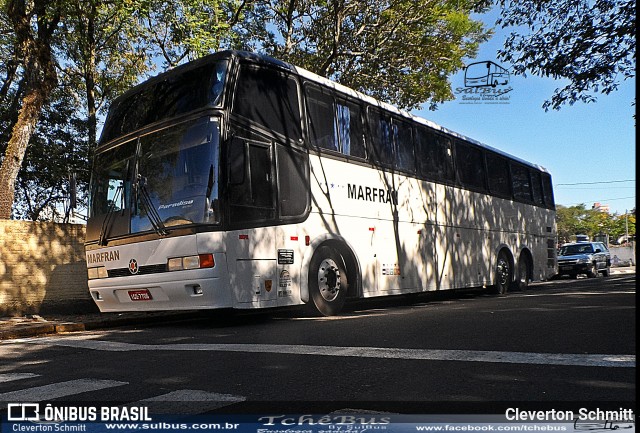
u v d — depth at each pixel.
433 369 4.88
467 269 14.05
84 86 20.80
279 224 9.21
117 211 9.52
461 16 20.23
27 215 21.06
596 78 13.61
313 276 9.77
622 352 5.19
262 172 9.09
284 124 9.62
